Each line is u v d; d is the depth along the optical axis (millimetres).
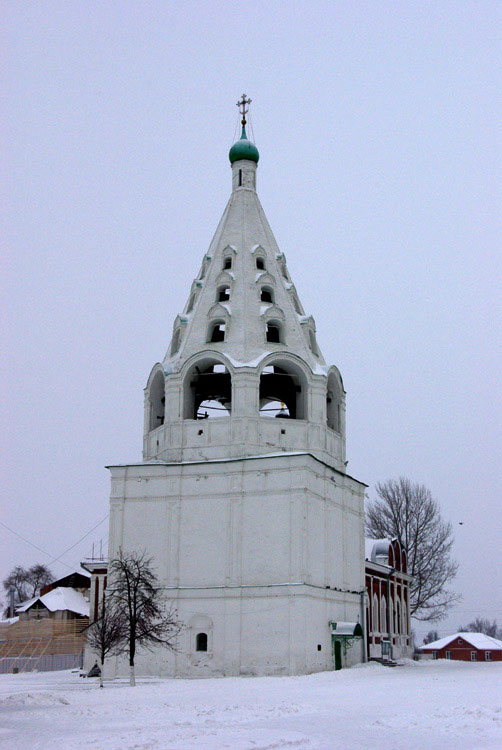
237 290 66625
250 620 56500
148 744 22078
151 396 67188
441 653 102562
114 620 51438
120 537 60656
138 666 58062
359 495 69125
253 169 74500
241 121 76375
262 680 49969
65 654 76875
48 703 35719
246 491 58938
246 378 61812
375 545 84250
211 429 61656
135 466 61594
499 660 100250
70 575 105000
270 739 22891
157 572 59312
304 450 62062
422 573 95750
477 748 21047
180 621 57906
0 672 72562
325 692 40281
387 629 77938
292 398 70688
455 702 33438
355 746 21703
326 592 59469
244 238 70062
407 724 26547
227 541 58438
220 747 21391
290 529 57094
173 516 60125
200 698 37656
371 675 54562
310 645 55844
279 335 66125
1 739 24094
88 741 22984
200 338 65312
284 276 70812
